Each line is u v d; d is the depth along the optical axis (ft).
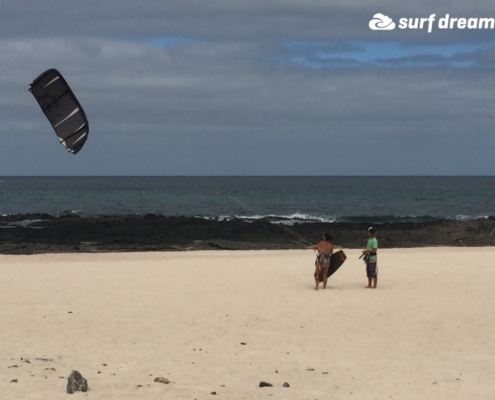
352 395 25.38
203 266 65.31
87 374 27.61
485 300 46.91
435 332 37.40
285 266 65.67
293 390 25.95
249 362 30.55
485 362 30.96
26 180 635.66
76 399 23.54
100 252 87.56
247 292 50.14
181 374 28.12
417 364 30.45
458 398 25.18
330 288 52.29
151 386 25.84
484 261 69.77
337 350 33.19
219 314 41.96
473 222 124.88
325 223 128.77
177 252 85.61
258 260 71.46
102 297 47.75
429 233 114.32
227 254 82.43
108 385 25.77
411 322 39.88
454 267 64.69
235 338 35.70
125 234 110.01
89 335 36.14
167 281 55.26
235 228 118.52
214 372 28.55
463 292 50.21
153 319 40.47
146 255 80.79
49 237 105.91
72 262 69.92
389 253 80.69
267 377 27.94
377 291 50.67
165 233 111.75
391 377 28.12
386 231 116.88
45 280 55.47
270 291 50.65
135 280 55.72
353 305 44.96
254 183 534.37
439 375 28.50
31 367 28.32
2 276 57.72
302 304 45.24
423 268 64.03
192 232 112.98
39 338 35.35
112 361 30.37
